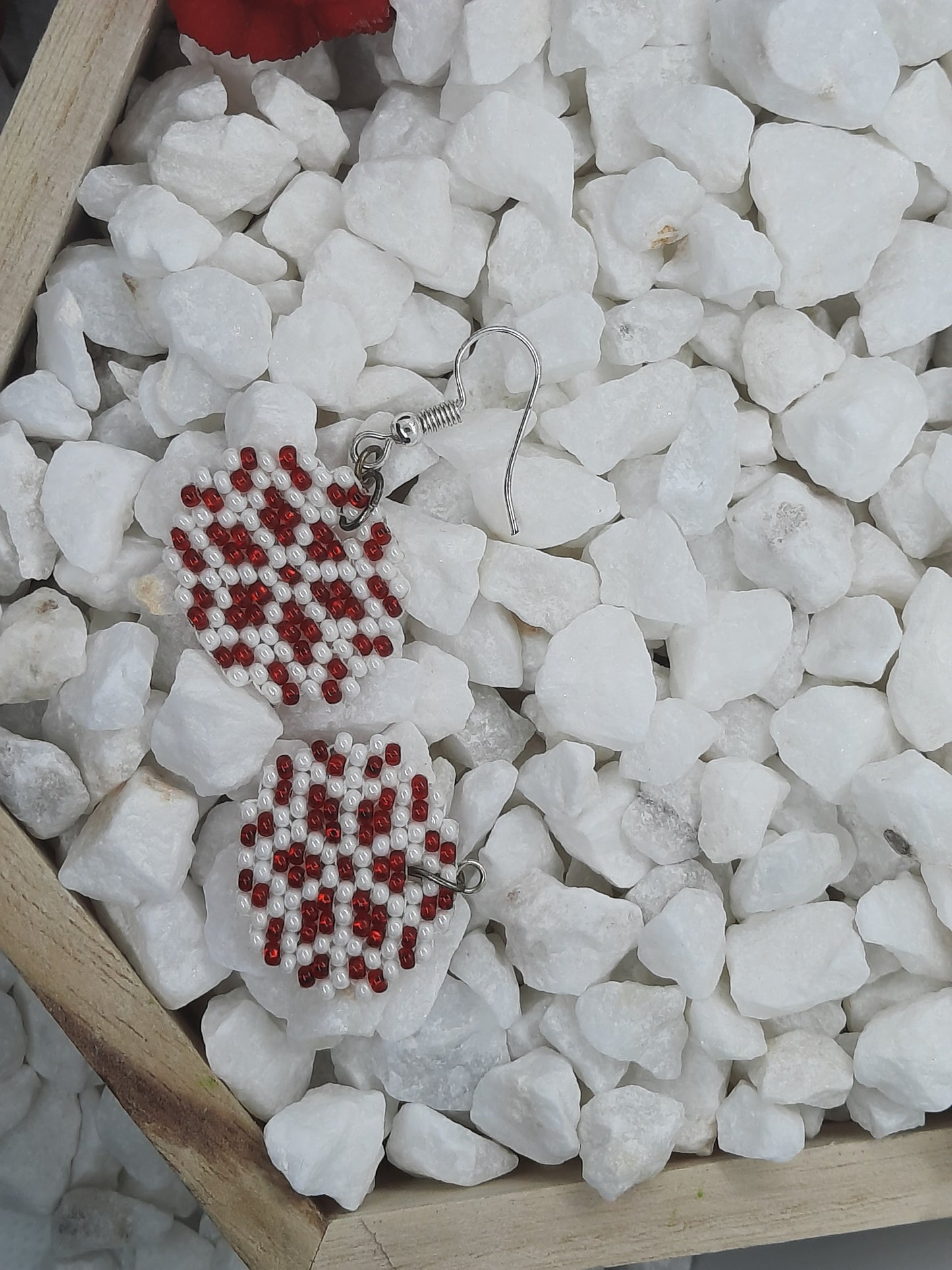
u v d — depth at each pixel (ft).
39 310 0.40
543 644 0.42
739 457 0.42
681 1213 0.41
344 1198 0.40
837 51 0.39
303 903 0.39
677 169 0.40
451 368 0.42
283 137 0.40
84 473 0.39
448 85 0.41
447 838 0.40
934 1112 0.44
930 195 0.43
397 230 0.40
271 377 0.39
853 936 0.41
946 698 0.41
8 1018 0.52
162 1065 0.40
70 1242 0.52
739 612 0.42
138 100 0.41
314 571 0.39
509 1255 0.41
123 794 0.39
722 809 0.41
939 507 0.42
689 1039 0.43
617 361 0.42
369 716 0.40
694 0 0.41
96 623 0.42
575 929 0.41
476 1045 0.42
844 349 0.43
